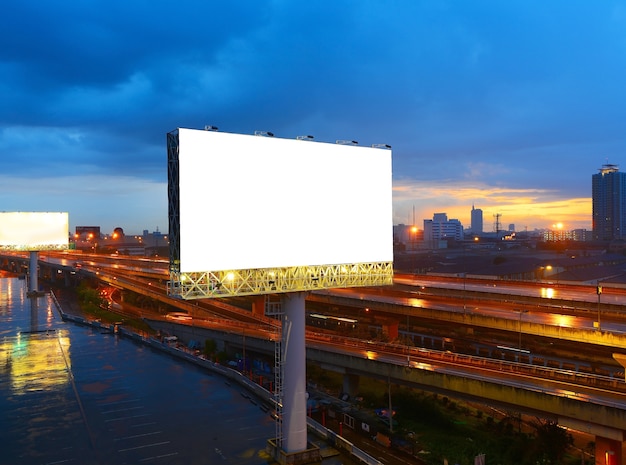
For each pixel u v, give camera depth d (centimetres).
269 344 9425
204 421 6362
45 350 10238
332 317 12762
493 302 11056
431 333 11275
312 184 4847
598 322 8088
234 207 4431
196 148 4262
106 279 17788
